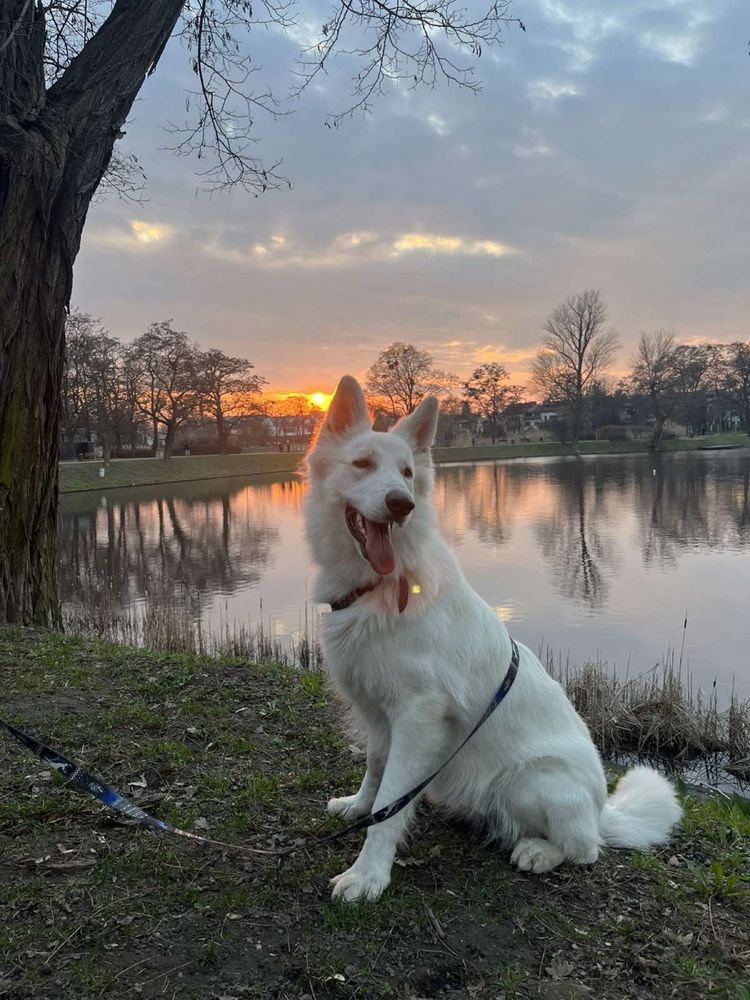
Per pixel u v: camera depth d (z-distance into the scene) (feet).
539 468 86.17
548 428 151.02
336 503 4.60
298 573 27.02
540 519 39.47
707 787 9.57
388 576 4.34
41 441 11.09
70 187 10.85
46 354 11.03
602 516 39.99
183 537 37.65
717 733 11.34
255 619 19.36
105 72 10.87
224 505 55.36
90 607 20.27
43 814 4.62
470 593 4.74
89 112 10.80
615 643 16.53
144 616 18.07
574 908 4.07
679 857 4.73
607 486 58.65
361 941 3.70
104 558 31.19
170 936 3.64
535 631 17.63
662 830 4.87
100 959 3.46
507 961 3.67
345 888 3.99
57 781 5.02
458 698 4.33
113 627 17.31
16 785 4.95
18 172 10.19
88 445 98.32
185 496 64.54
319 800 5.16
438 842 4.73
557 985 3.52
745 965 3.70
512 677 4.60
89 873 4.07
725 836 5.17
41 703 6.41
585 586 22.49
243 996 3.33
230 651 14.96
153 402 86.84
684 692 13.16
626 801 5.03
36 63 10.48
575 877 4.32
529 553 28.78
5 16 9.96
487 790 4.56
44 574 11.28
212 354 89.97
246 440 127.95
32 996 3.23
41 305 10.87
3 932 3.57
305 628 17.87
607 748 11.31
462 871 4.37
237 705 6.78
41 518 11.16
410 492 4.22
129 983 3.34
